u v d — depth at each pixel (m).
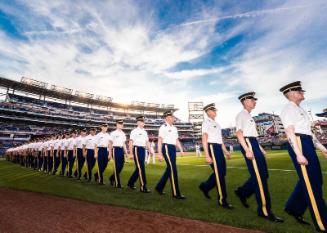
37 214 4.34
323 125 43.94
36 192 6.49
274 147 31.28
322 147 3.40
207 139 4.62
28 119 41.09
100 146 7.77
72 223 3.76
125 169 12.37
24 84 42.09
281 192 5.23
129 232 3.27
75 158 10.07
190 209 4.19
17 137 39.47
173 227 3.36
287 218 3.53
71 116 47.88
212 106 4.75
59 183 8.02
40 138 14.75
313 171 3.01
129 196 5.51
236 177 7.80
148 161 15.70
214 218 3.64
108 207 4.62
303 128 3.17
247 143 3.91
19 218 4.12
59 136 11.28
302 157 2.96
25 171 13.12
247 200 4.73
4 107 38.41
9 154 26.19
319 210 2.94
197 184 6.91
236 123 4.11
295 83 3.31
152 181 7.97
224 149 4.78
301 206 3.34
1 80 39.62
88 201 5.19
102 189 6.59
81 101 52.94
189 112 70.12
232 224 3.36
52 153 11.36
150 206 4.51
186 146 55.09
